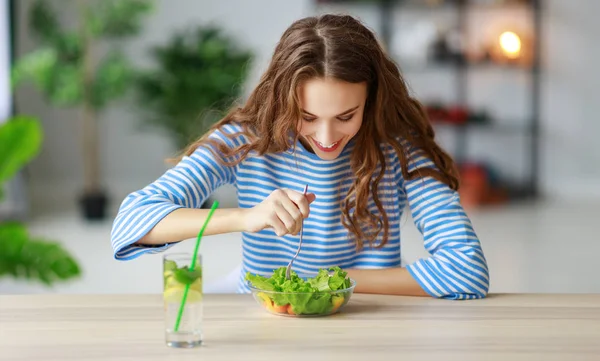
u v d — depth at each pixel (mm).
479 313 1467
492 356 1216
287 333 1324
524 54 7020
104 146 7195
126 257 1552
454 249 1662
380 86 1636
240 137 1745
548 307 1516
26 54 6910
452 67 7109
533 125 7066
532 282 4023
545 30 7152
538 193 7191
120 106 7160
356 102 1530
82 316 1420
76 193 7125
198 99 6070
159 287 3945
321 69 1496
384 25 6926
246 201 1777
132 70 6234
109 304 1503
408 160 1777
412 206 1790
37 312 1444
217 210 1500
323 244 1776
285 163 1756
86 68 5961
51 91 5855
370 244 1794
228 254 4754
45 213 6234
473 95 7230
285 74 1559
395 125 1748
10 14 6105
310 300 1398
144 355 1207
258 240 1781
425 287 1604
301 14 7137
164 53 6152
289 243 1777
